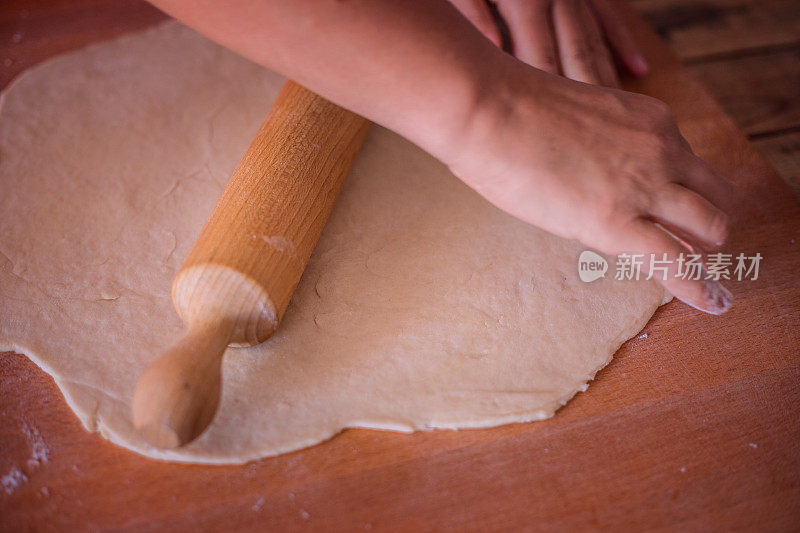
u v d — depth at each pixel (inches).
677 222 32.3
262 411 33.7
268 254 33.6
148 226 40.9
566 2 48.0
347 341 36.1
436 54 28.5
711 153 46.0
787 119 52.1
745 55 56.4
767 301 38.7
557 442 33.4
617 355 36.6
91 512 31.0
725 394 35.1
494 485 32.0
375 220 40.9
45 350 35.7
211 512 31.1
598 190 31.4
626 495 31.8
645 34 54.5
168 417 28.6
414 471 32.4
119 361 35.4
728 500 31.7
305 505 31.3
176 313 37.2
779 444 33.4
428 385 34.7
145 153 44.6
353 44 27.6
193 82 49.3
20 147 45.1
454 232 40.6
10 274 38.7
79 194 42.4
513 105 30.7
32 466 32.5
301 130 38.8
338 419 33.5
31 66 51.9
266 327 34.0
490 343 36.1
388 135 45.5
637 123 33.2
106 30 54.6
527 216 32.3
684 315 38.2
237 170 37.6
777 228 42.0
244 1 26.7
